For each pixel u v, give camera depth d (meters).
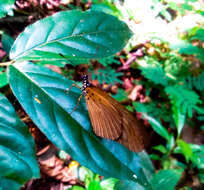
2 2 0.12
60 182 0.21
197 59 0.36
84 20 0.12
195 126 0.33
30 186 0.19
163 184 0.22
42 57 0.11
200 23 0.31
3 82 0.15
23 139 0.09
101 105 0.14
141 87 0.32
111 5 0.27
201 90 0.33
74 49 0.11
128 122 0.13
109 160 0.10
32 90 0.10
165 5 0.31
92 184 0.18
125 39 0.12
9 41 0.20
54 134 0.09
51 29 0.11
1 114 0.09
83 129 0.10
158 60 0.33
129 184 0.18
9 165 0.08
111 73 0.28
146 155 0.13
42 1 0.28
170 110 0.31
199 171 0.28
